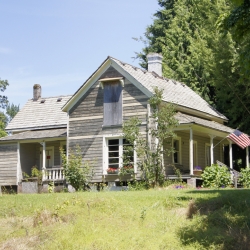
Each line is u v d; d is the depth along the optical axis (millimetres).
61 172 31703
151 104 27453
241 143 28234
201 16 37812
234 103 35250
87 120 30578
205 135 32906
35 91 40125
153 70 34688
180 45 44188
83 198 18312
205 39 36500
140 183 26984
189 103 31859
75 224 15875
